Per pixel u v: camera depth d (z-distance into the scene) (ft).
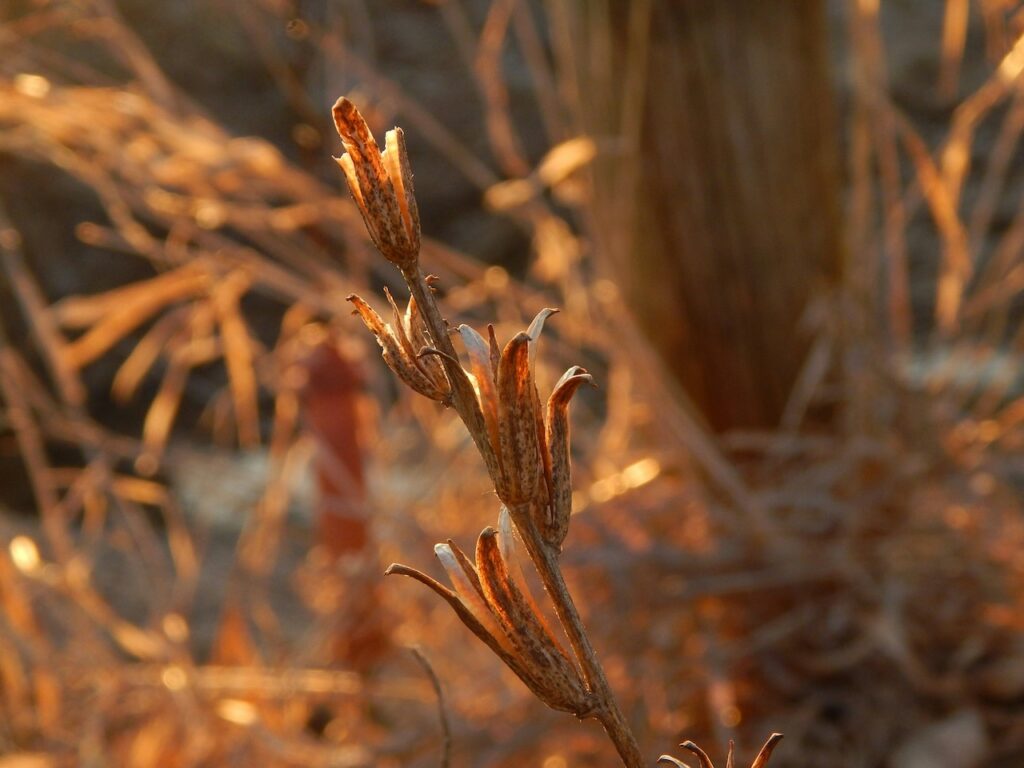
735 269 4.16
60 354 4.79
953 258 5.03
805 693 4.22
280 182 4.67
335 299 4.77
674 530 4.44
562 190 4.83
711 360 4.25
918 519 4.37
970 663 4.28
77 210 11.66
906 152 12.22
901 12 13.71
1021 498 4.84
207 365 12.03
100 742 4.32
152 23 12.03
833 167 4.22
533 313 5.14
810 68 4.10
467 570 1.19
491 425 1.17
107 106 4.70
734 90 4.04
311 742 4.51
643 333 4.32
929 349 5.04
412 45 13.12
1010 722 4.12
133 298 4.88
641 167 4.15
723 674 4.10
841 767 4.03
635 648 4.25
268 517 5.15
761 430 4.30
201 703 4.37
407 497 5.22
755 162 4.08
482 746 4.25
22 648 4.56
